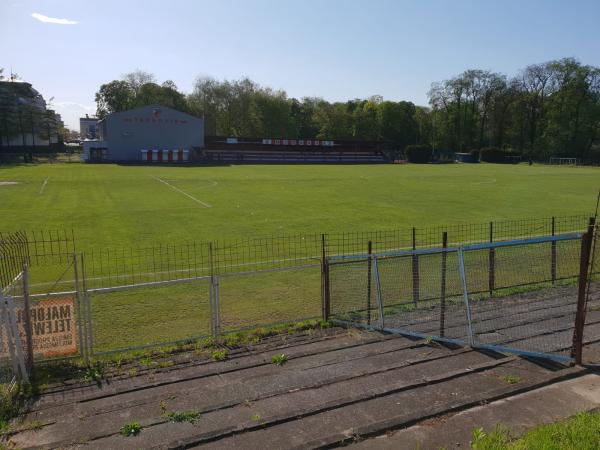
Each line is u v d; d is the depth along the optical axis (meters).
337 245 18.45
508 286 11.90
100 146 72.88
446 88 96.62
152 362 8.37
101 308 11.53
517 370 7.27
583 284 7.18
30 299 8.36
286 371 7.71
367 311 10.49
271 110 100.62
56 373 7.94
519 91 90.75
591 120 82.25
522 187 40.06
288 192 35.19
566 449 4.73
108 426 6.03
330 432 5.61
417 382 6.79
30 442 5.74
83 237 19.84
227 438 5.48
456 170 62.31
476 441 5.01
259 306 11.77
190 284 13.45
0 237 11.46
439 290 11.82
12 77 80.62
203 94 99.38
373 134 104.62
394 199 31.83
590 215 25.55
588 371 7.02
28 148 86.62
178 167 61.62
